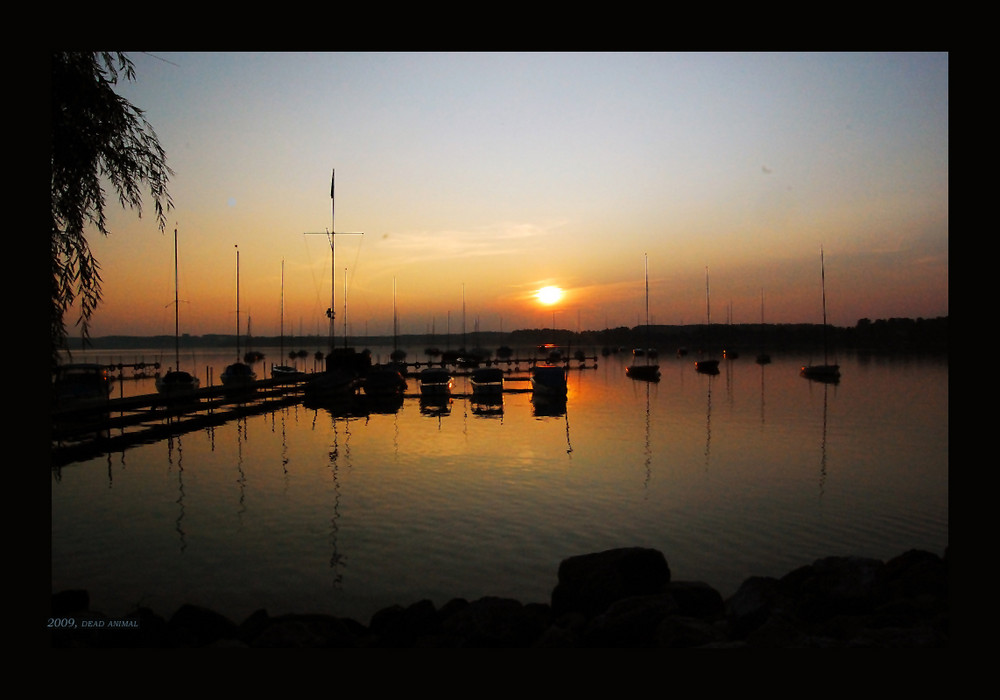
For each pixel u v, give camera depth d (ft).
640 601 33.37
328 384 180.65
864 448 101.81
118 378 289.33
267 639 30.25
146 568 49.55
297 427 130.00
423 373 195.31
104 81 36.99
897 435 115.24
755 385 235.40
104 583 46.65
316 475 82.94
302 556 51.83
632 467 86.69
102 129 37.11
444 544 54.24
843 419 137.49
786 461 91.09
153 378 302.04
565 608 37.52
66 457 97.55
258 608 42.19
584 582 37.24
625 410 157.79
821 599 36.50
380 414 152.15
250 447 105.81
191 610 34.24
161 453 100.78
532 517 62.18
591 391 215.92
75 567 49.88
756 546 54.08
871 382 244.42
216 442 111.24
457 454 97.09
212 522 61.77
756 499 69.36
